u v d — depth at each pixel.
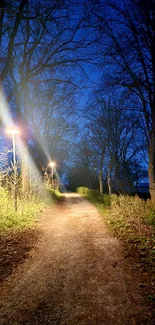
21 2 8.24
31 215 10.30
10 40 8.91
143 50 11.40
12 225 8.21
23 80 11.70
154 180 12.20
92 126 22.77
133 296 3.56
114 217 10.33
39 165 23.75
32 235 7.44
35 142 22.80
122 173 20.89
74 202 21.86
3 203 10.37
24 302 3.52
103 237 7.15
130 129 19.64
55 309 3.31
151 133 12.30
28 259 5.32
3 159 11.69
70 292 3.79
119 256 5.31
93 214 12.59
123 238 6.77
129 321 2.98
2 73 9.41
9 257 5.34
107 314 3.15
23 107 15.63
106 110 19.36
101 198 21.56
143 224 8.21
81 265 4.93
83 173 50.06
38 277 4.38
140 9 10.65
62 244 6.54
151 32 10.91
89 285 4.00
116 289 3.81
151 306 3.26
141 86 11.82
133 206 11.49
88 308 3.31
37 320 3.07
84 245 6.38
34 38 12.35
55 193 25.09
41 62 12.05
